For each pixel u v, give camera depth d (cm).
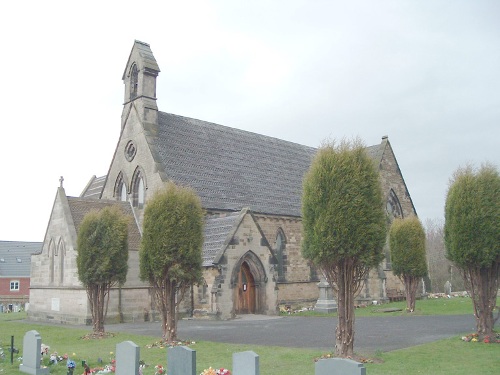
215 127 5112
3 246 9362
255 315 3716
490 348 2009
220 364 1756
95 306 2692
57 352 2041
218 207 4138
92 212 2803
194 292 3600
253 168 5003
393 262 3772
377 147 5694
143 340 2431
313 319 3444
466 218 2255
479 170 2325
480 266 2231
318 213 1900
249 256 3731
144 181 4191
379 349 1994
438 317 3350
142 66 4394
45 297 3872
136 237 3916
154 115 4434
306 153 5978
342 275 1880
